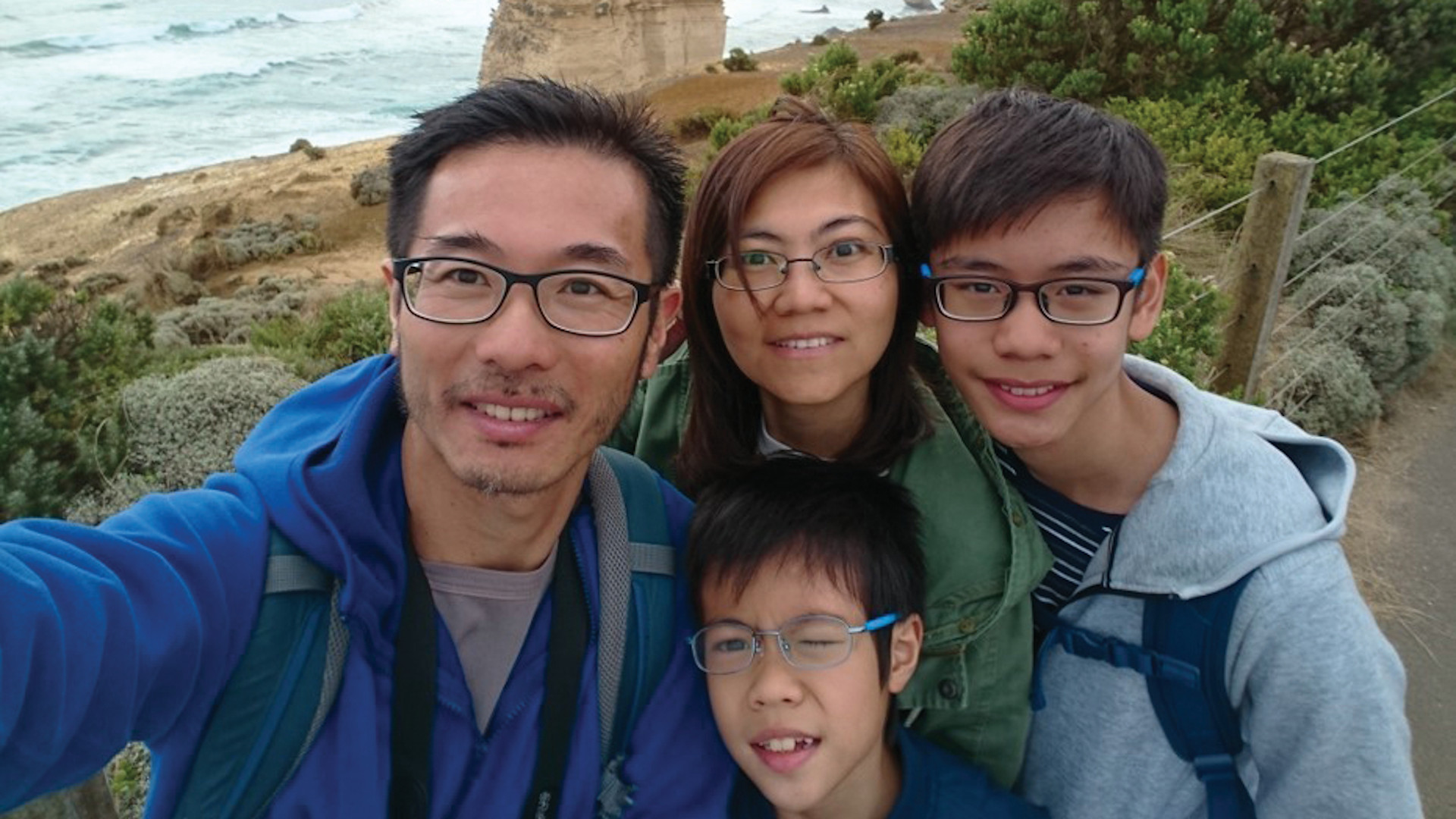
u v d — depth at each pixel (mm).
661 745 648
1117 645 678
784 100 697
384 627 573
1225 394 1830
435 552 599
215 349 3598
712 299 701
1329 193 2844
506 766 593
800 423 753
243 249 9133
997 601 697
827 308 651
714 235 681
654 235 583
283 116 19750
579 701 610
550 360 534
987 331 650
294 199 10609
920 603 703
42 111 19031
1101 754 697
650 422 841
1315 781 621
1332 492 662
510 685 603
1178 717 665
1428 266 2377
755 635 667
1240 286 1785
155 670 491
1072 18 4246
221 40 26000
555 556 626
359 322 3859
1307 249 2449
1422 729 1359
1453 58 3545
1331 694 605
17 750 454
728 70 11812
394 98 21484
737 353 691
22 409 2439
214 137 18156
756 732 666
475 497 571
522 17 17812
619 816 627
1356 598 628
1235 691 646
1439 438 2072
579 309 545
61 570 469
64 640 453
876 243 662
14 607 440
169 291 8453
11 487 2256
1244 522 631
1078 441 679
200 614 515
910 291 709
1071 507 716
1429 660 1470
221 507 561
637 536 664
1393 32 3576
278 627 538
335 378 653
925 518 716
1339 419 2002
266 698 536
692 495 769
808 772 665
